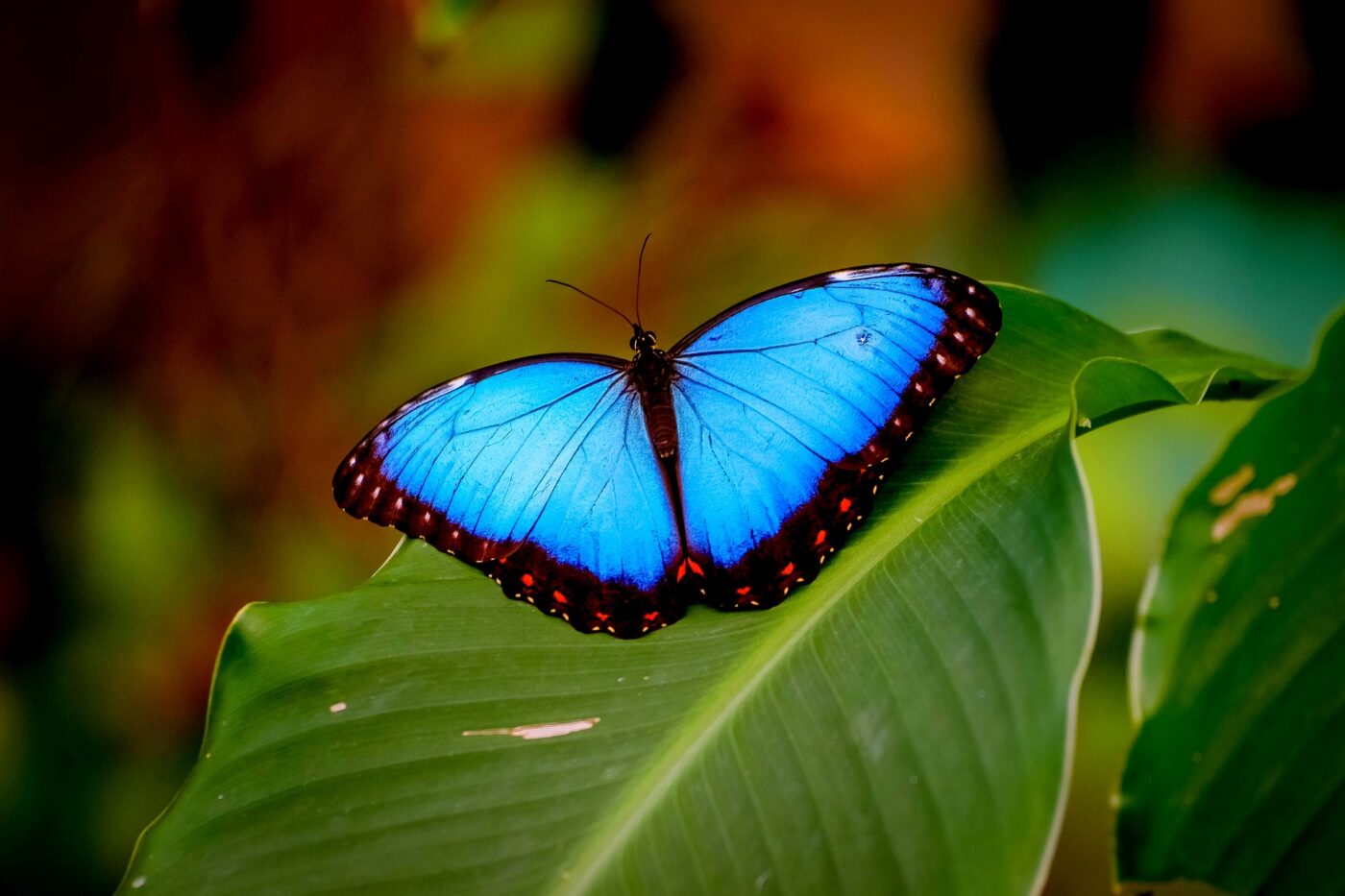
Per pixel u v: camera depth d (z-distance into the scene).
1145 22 0.98
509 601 0.76
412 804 0.74
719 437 0.77
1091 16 1.01
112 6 1.07
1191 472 0.89
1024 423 0.76
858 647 0.74
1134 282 0.95
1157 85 1.00
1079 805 0.90
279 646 0.76
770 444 0.77
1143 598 0.74
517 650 0.76
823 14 1.08
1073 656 0.73
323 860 0.74
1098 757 0.90
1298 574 0.73
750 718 0.74
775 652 0.75
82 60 1.08
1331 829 0.72
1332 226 0.93
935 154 1.08
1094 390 0.74
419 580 0.77
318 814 0.74
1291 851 0.72
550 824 0.74
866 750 0.73
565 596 0.76
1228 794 0.73
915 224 1.08
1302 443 0.74
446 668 0.76
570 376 0.78
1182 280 0.94
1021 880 0.72
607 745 0.74
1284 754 0.73
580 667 0.75
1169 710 0.73
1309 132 0.95
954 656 0.73
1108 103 1.02
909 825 0.73
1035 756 0.72
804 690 0.74
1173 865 0.73
